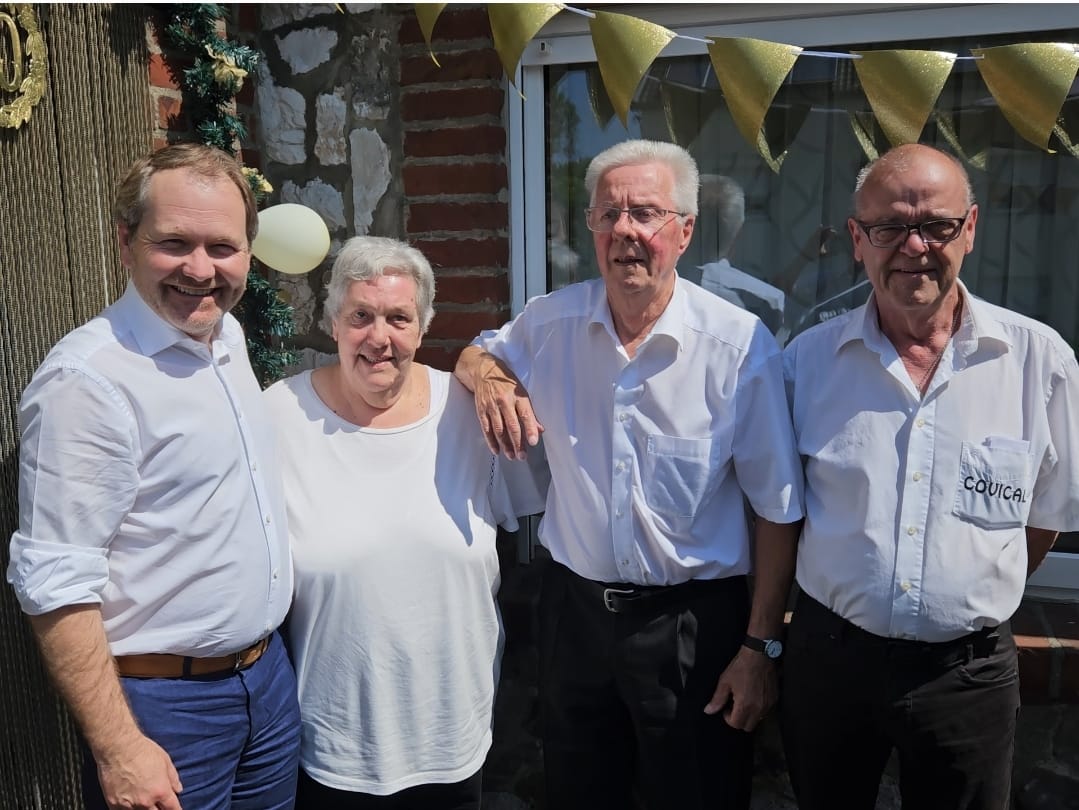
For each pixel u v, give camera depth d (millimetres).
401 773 1688
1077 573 2256
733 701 1722
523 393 1778
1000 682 1596
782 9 2266
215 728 1496
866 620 1591
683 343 1700
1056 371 1567
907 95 1561
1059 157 2297
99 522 1347
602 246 1682
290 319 2395
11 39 1784
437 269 2484
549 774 1886
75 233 1964
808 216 2475
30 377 1878
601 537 1738
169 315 1402
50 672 1340
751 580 2115
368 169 2510
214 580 1459
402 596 1650
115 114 2037
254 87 2566
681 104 2467
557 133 2516
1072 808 1976
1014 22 2168
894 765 2113
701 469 1687
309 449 1728
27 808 1932
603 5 2320
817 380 1697
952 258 1505
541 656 1885
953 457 1560
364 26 2439
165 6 2148
